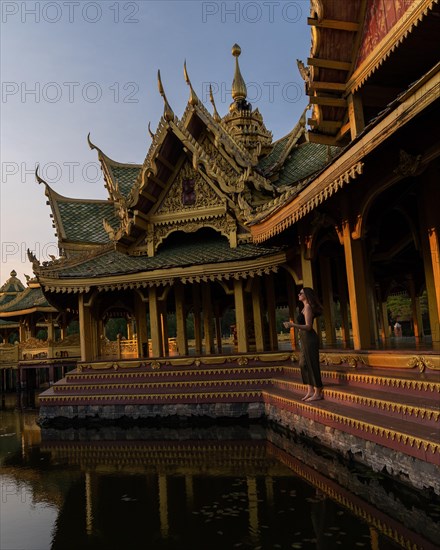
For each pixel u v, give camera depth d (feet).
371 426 22.99
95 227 65.00
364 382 28.94
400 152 25.68
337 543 17.52
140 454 35.88
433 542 17.21
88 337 54.13
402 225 47.01
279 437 37.68
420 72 36.06
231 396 44.47
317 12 34.88
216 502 23.04
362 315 32.17
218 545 18.08
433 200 27.58
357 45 36.55
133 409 48.08
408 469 20.16
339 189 30.81
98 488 27.30
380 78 36.81
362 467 24.27
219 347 74.49
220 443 37.40
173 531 19.84
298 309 60.18
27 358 95.86
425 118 23.00
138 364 50.83
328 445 28.55
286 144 61.93
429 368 24.18
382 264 58.49
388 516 19.88
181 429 44.09
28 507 24.53
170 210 55.77
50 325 107.04
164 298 53.01
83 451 38.40
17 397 98.48
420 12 29.40
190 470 29.86
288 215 35.29
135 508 23.18
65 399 50.83
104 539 19.58
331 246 48.06
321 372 36.01
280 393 39.34
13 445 42.70
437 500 18.22
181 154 55.31
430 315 34.09
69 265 55.72
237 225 53.11
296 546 17.48
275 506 21.83
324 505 21.57
